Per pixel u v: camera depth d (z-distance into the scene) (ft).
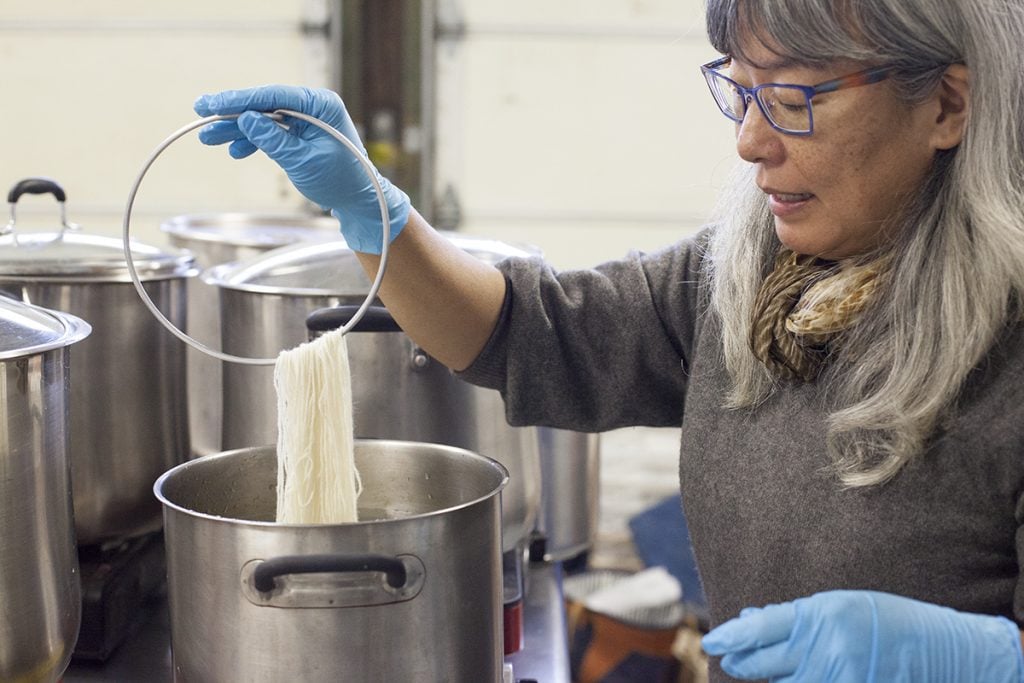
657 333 4.26
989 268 3.21
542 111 11.82
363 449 3.99
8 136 11.76
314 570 2.92
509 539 4.73
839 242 3.48
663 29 11.63
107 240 4.66
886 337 3.45
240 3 11.54
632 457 12.36
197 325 5.90
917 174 3.35
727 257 3.92
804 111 3.22
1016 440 3.20
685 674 9.14
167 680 4.17
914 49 3.10
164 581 4.97
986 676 2.97
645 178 11.94
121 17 11.55
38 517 3.40
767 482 3.66
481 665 3.31
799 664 3.02
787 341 3.63
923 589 3.38
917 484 3.35
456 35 11.62
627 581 9.77
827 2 3.08
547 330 4.14
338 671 3.04
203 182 11.88
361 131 12.77
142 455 4.52
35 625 3.41
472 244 4.87
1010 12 3.23
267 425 4.48
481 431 4.52
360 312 3.57
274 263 4.70
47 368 3.42
